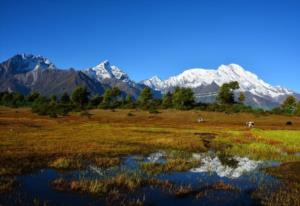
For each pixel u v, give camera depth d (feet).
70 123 274.98
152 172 87.71
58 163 89.35
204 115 446.19
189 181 79.77
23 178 75.56
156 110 476.13
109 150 121.49
